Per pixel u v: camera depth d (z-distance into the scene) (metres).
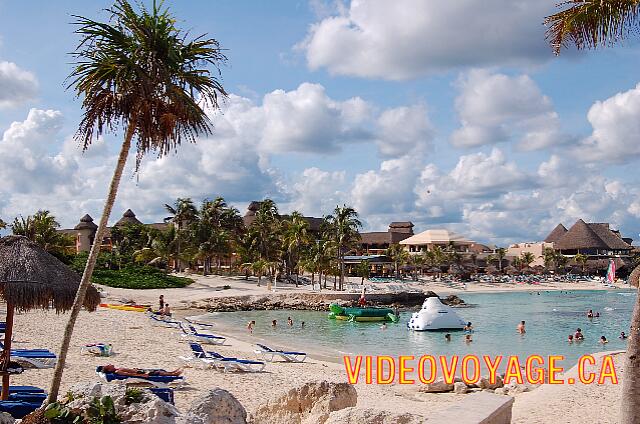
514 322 49.34
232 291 66.44
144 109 9.02
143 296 57.22
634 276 11.68
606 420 12.45
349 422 7.77
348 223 75.75
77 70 9.03
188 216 83.69
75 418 6.80
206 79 9.51
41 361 16.44
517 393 16.97
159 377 13.95
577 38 8.66
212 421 7.47
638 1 8.09
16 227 55.88
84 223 102.75
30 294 10.20
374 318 48.69
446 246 119.44
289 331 40.47
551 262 130.88
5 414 8.23
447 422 7.00
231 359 19.73
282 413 9.24
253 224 83.94
